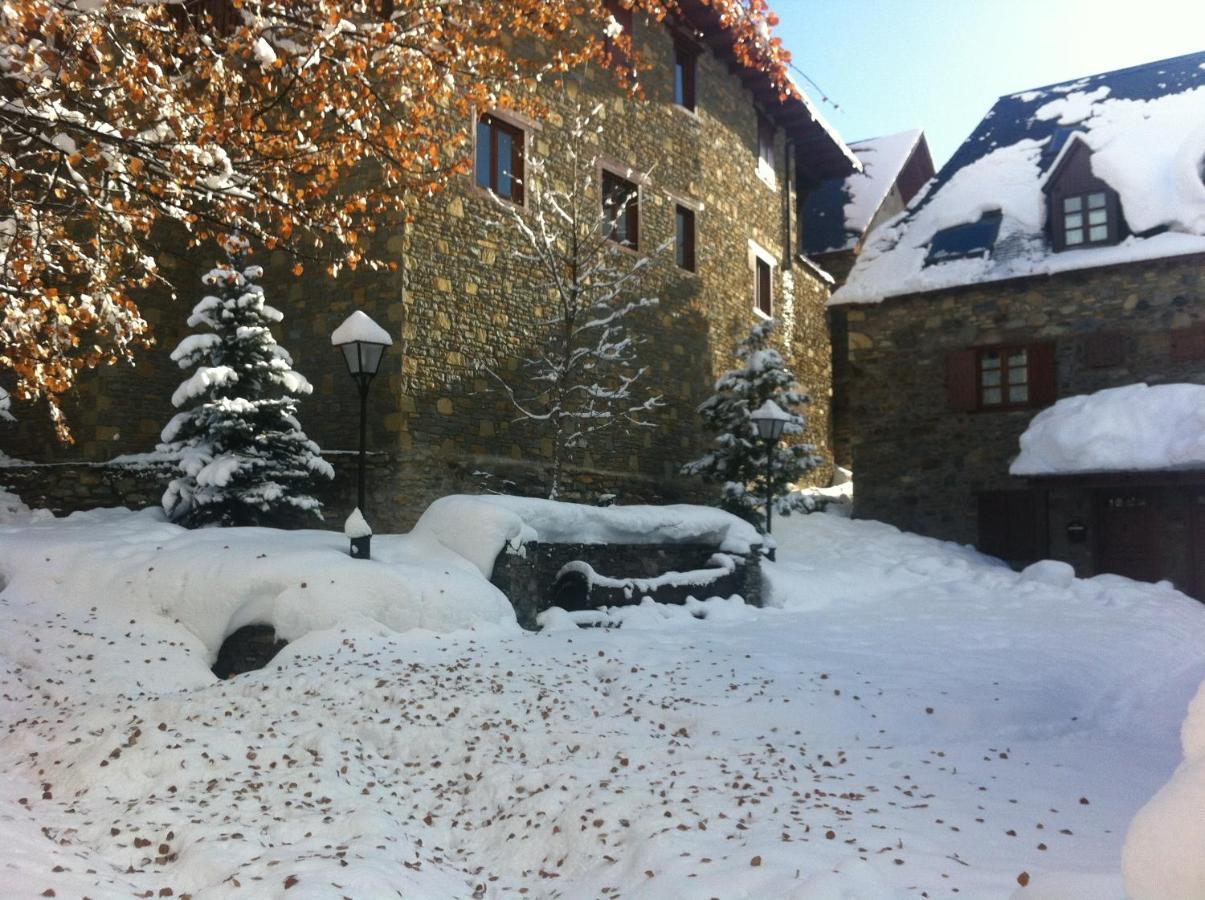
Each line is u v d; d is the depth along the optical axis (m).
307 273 14.43
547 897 4.58
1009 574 17.02
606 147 17.44
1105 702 9.24
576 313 16.14
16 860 4.22
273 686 7.95
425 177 9.94
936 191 22.20
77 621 9.45
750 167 22.23
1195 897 1.73
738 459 17.97
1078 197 19.17
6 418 13.77
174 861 4.70
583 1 16.39
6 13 6.34
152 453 13.84
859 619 12.98
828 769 6.27
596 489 16.62
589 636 10.22
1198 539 17.22
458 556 11.03
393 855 4.80
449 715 7.27
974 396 19.55
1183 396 16.92
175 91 7.51
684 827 4.93
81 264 9.27
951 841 4.77
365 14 8.93
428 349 13.92
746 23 10.08
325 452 13.82
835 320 26.73
